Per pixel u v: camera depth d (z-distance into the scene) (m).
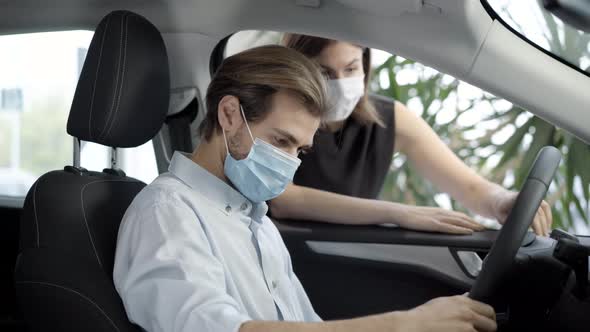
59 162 8.47
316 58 2.21
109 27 1.68
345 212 2.21
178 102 2.17
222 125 1.63
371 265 2.13
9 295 2.29
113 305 1.52
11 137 8.39
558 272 1.81
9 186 7.99
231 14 2.05
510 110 3.80
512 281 1.83
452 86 4.00
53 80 5.64
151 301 1.43
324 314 2.16
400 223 2.17
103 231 1.62
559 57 1.80
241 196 1.66
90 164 2.58
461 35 1.83
